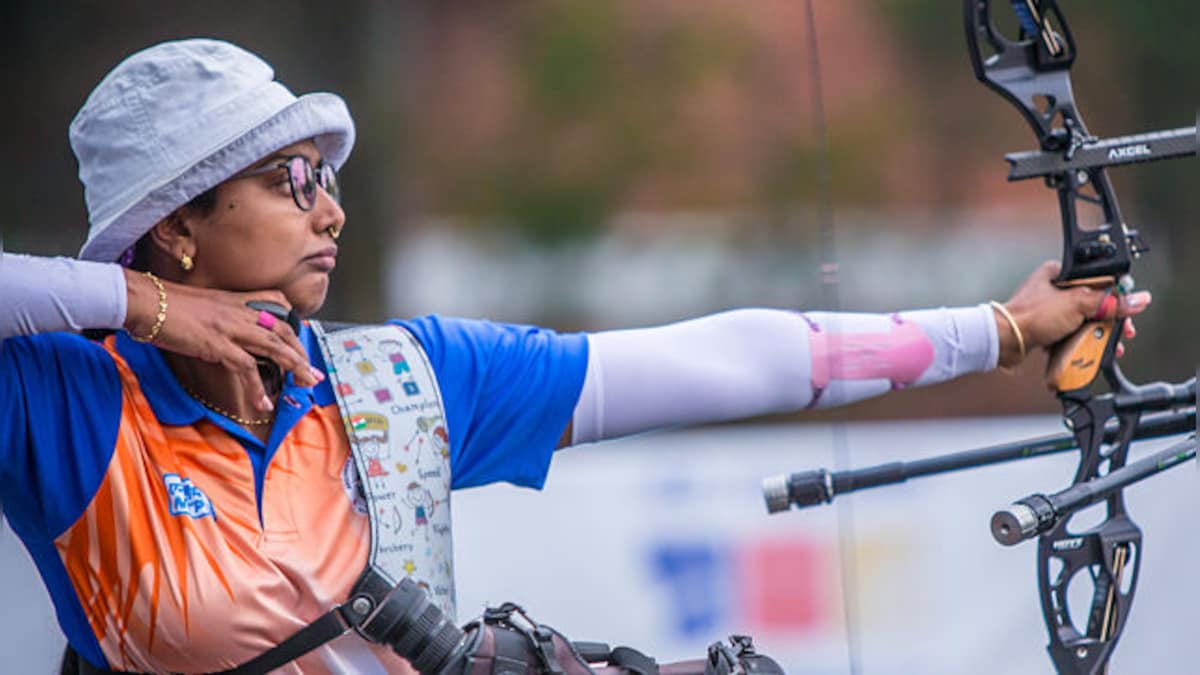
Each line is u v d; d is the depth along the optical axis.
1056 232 12.64
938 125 13.26
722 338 8.11
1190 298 8.52
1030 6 7.55
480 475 7.79
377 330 7.62
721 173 33.88
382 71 26.08
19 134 26.03
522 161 34.31
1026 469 7.79
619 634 15.07
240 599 6.89
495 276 33.28
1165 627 7.24
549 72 34.66
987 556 7.50
